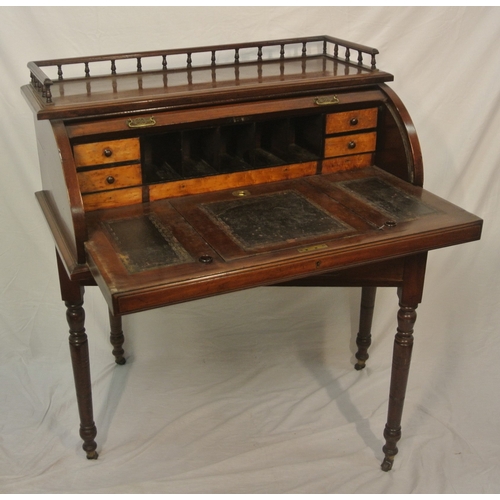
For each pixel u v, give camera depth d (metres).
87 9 3.01
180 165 2.63
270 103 2.65
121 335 3.40
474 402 3.18
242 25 3.20
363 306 3.29
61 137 2.31
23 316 3.46
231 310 3.70
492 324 3.61
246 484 2.74
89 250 2.28
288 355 3.54
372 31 3.30
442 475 2.79
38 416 3.09
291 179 2.84
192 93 2.56
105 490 2.70
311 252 2.27
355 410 3.15
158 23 3.11
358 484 2.74
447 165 3.56
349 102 2.75
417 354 3.47
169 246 2.31
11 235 3.32
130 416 3.12
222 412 3.15
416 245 2.40
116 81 2.78
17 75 3.04
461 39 3.34
